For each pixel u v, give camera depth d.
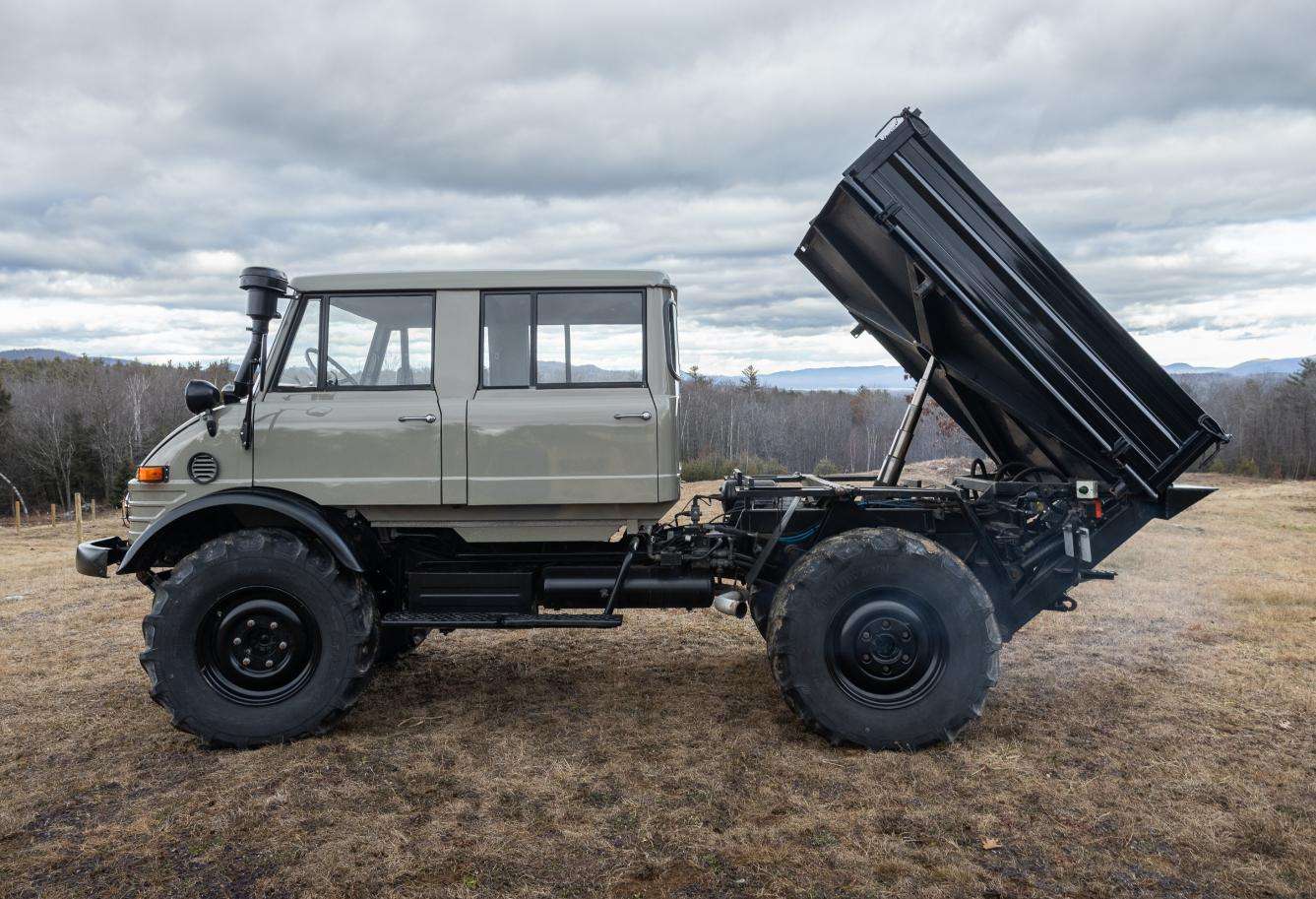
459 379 4.09
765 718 4.17
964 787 3.33
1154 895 2.56
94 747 3.89
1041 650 5.42
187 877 2.71
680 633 5.95
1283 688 4.56
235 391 4.08
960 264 3.97
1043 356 3.95
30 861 2.83
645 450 4.02
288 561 3.82
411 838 2.96
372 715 4.25
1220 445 3.93
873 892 2.59
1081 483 4.04
